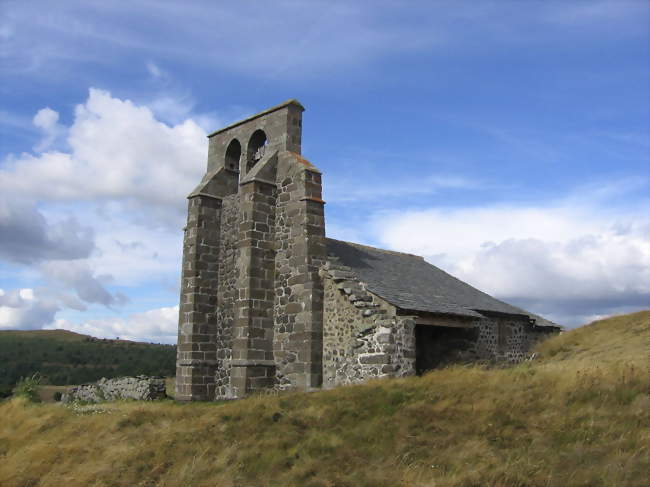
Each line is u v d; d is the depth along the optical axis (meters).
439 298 23.73
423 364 23.58
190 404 19.61
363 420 13.99
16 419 18.42
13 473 13.54
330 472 11.70
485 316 25.20
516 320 27.50
